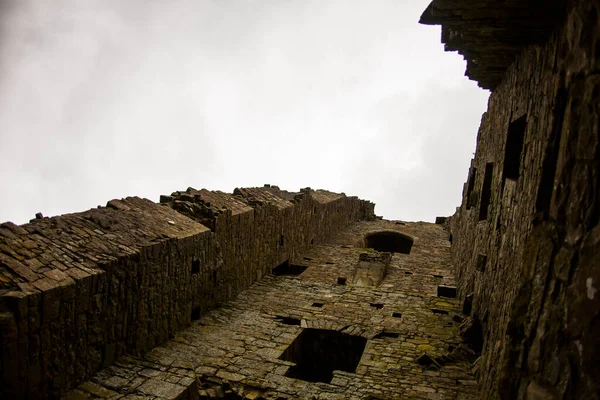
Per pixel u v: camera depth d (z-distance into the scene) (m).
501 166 10.38
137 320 10.39
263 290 16.58
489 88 12.47
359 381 10.33
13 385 7.36
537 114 6.87
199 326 12.79
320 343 13.39
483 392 8.50
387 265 21.80
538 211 5.06
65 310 8.28
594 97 3.81
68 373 8.51
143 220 11.77
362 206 37.12
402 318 14.37
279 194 21.98
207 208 14.09
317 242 25.98
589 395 3.35
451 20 6.24
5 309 7.25
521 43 7.28
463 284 16.20
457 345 12.23
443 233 31.14
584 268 3.73
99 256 9.38
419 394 9.77
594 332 3.42
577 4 4.24
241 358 11.14
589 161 3.86
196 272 13.02
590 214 3.78
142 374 9.59
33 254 8.49
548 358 4.09
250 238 16.69
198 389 9.61
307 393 9.73
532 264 4.83
